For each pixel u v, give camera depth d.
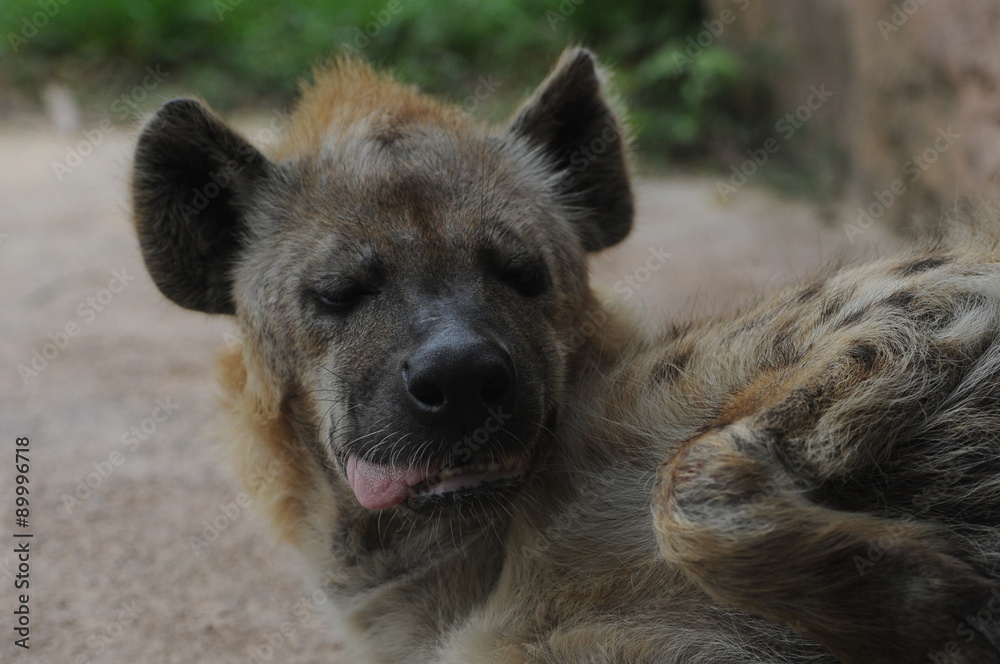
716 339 3.29
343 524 3.53
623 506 3.20
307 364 3.45
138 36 14.00
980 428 2.71
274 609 4.46
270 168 3.72
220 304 3.97
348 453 3.26
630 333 3.86
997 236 3.28
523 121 4.01
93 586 4.62
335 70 4.27
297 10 14.41
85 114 13.16
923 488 2.72
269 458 3.71
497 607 3.18
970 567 2.48
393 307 3.24
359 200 3.43
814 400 2.57
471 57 13.94
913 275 2.94
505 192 3.56
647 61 12.84
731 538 2.44
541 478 3.38
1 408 6.63
